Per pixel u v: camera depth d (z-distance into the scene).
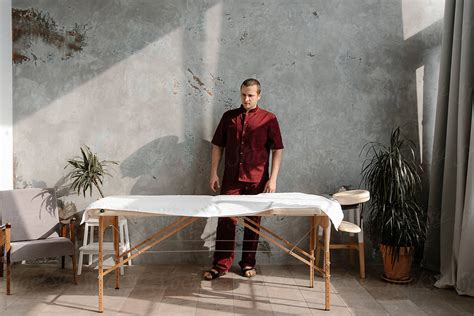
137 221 4.55
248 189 4.21
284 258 4.57
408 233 3.92
